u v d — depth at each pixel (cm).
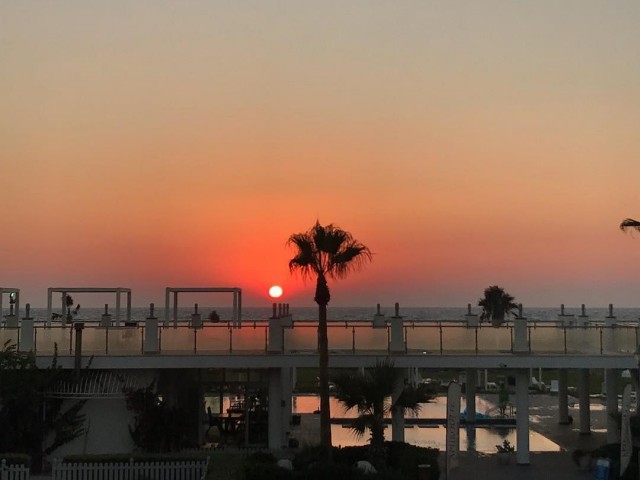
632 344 2683
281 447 2711
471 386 3534
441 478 2405
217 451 2552
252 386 2823
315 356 2641
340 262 2247
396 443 2397
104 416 2580
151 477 2184
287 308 3331
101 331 2650
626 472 2248
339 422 3522
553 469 2542
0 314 3231
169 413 2598
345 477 2066
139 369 2664
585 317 3144
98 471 2177
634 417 2567
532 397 4456
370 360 2631
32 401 2480
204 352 2650
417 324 2827
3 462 2155
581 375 3200
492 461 2680
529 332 2684
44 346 2648
